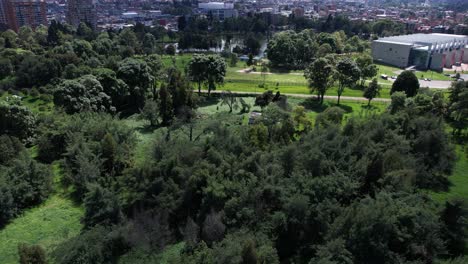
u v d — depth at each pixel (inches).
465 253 1722.4
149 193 2009.1
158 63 4672.7
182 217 1967.3
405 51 6717.5
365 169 2063.2
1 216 2007.9
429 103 3240.7
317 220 1769.2
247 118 3508.9
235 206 1841.8
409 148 2374.5
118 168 2425.0
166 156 2188.7
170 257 1738.4
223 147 2306.8
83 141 2496.3
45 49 6338.6
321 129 2620.6
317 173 2066.9
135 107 3954.2
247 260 1454.2
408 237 1614.2
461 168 2608.3
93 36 7539.4
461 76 6033.5
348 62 3954.2
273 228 1793.8
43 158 2684.5
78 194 2278.5
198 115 3528.5
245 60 7017.7
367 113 3582.7
